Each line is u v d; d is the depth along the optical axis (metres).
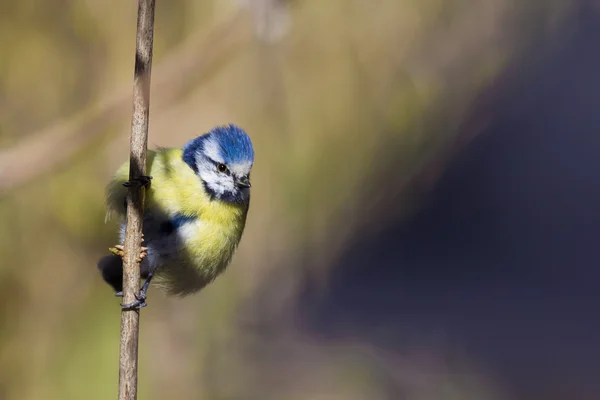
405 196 12.91
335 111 11.67
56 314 10.87
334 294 19.39
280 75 11.27
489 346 17.45
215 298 11.77
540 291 20.78
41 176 7.75
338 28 11.51
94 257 10.97
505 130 21.86
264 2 8.15
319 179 11.94
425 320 18.44
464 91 12.53
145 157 5.86
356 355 14.95
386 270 20.86
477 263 21.42
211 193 7.41
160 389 11.34
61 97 10.61
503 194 22.16
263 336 12.93
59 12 10.65
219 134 7.62
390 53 11.84
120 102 8.02
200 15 10.59
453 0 12.11
